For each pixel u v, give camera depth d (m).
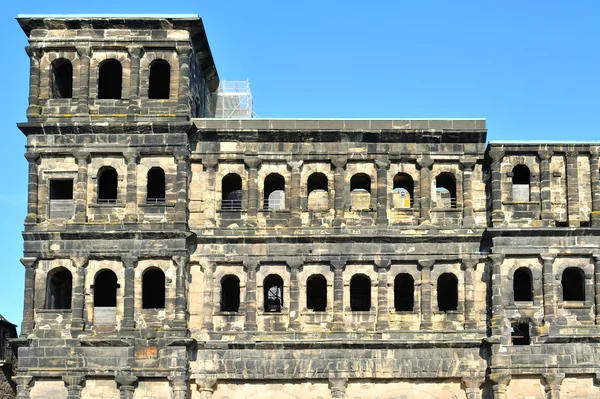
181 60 82.56
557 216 82.06
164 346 78.38
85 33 82.81
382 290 81.19
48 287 80.38
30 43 82.69
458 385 80.56
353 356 80.31
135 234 79.81
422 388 80.44
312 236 81.44
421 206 82.56
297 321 80.88
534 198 82.00
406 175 84.06
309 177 84.75
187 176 81.94
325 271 81.94
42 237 79.94
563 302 80.38
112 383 78.62
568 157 82.44
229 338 80.62
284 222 82.50
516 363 79.12
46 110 82.00
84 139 81.62
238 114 106.44
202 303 81.25
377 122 83.19
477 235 81.50
